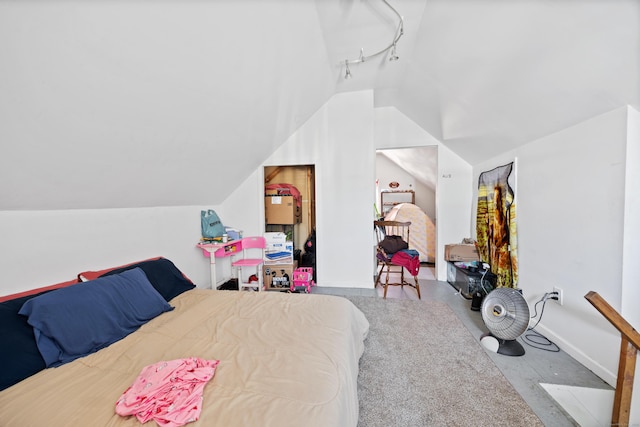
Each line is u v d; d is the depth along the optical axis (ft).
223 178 9.84
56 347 4.04
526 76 5.27
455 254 11.03
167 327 4.95
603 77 4.23
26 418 2.90
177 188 7.96
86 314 4.45
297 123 10.62
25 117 3.48
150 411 2.85
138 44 3.74
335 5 5.90
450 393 4.80
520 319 5.86
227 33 4.72
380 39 7.25
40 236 5.12
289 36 6.10
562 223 6.06
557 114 5.68
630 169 4.53
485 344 6.27
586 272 5.42
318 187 11.22
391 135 12.47
